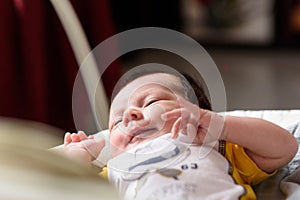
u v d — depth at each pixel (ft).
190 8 19.39
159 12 18.99
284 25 18.38
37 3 7.25
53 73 7.75
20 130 2.44
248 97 13.33
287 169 4.34
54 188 1.99
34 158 2.10
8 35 7.20
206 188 3.48
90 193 2.03
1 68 7.19
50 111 7.80
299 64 16.33
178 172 3.55
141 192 3.49
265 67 16.19
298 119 5.25
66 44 7.60
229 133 3.90
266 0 18.51
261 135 3.92
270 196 4.07
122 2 17.52
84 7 7.93
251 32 18.83
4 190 1.94
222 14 18.99
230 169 3.82
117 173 3.73
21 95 7.41
